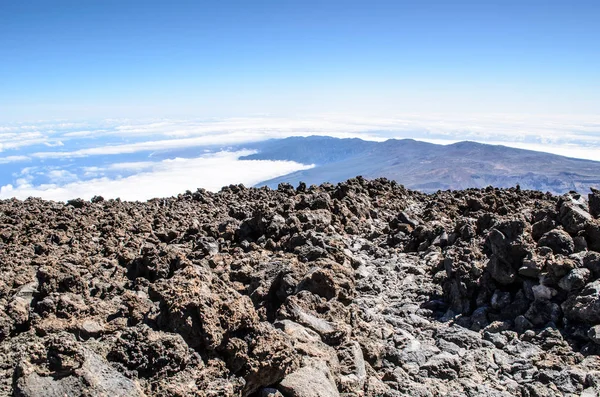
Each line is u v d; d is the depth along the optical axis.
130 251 18.39
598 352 10.55
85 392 6.23
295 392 7.59
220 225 21.66
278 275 13.77
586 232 14.04
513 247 13.20
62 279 13.07
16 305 11.38
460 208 25.98
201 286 8.48
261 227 20.38
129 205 28.78
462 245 17.28
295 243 18.66
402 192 33.19
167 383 6.96
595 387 9.10
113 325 10.67
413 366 10.36
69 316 11.42
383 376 9.98
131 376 7.00
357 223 24.69
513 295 13.18
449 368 10.17
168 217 24.95
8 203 28.66
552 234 13.82
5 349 9.94
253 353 7.64
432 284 15.92
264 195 31.59
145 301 11.15
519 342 11.34
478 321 12.78
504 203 24.25
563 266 12.22
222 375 7.44
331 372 8.73
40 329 10.64
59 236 20.30
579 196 17.09
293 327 9.91
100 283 14.03
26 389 6.19
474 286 13.70
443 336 11.98
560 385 9.38
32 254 17.58
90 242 19.81
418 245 20.56
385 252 20.19
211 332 7.60
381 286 16.08
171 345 7.34
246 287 14.84
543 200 25.41
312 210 23.23
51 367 6.47
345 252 18.45
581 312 11.24
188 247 19.17
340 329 10.27
